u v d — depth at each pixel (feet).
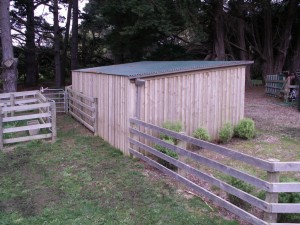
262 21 81.61
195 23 58.80
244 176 14.32
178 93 27.50
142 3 53.11
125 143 25.86
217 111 30.45
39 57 92.53
